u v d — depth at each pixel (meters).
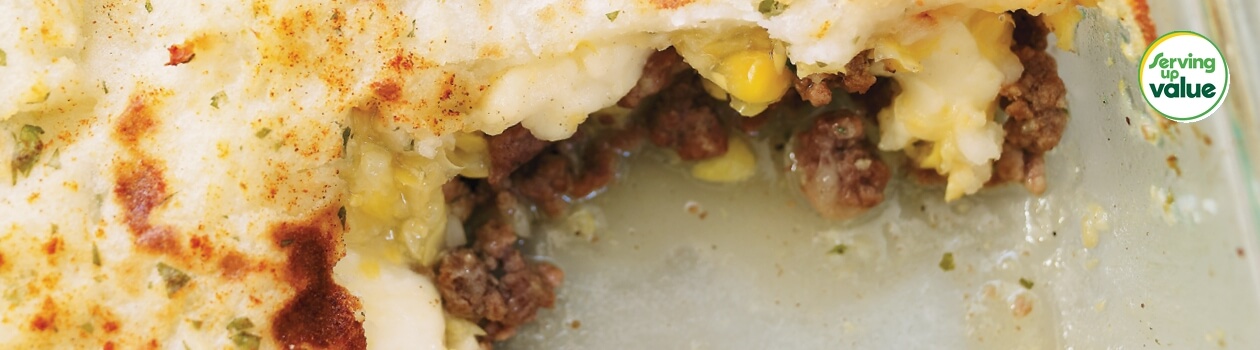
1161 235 0.25
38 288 0.21
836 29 0.22
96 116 0.22
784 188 0.26
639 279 0.26
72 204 0.22
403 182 0.23
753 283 0.25
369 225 0.23
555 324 0.25
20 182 0.22
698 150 0.25
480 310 0.25
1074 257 0.25
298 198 0.22
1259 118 0.24
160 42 0.22
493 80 0.23
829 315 0.25
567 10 0.22
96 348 0.22
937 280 0.25
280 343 0.22
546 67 0.23
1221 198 0.24
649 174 0.26
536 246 0.26
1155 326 0.24
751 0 0.22
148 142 0.22
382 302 0.23
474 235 0.25
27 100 0.22
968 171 0.24
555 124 0.23
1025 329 0.25
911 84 0.24
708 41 0.23
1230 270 0.24
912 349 0.25
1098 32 0.25
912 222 0.26
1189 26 0.25
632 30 0.22
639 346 0.25
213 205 0.22
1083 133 0.25
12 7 0.22
